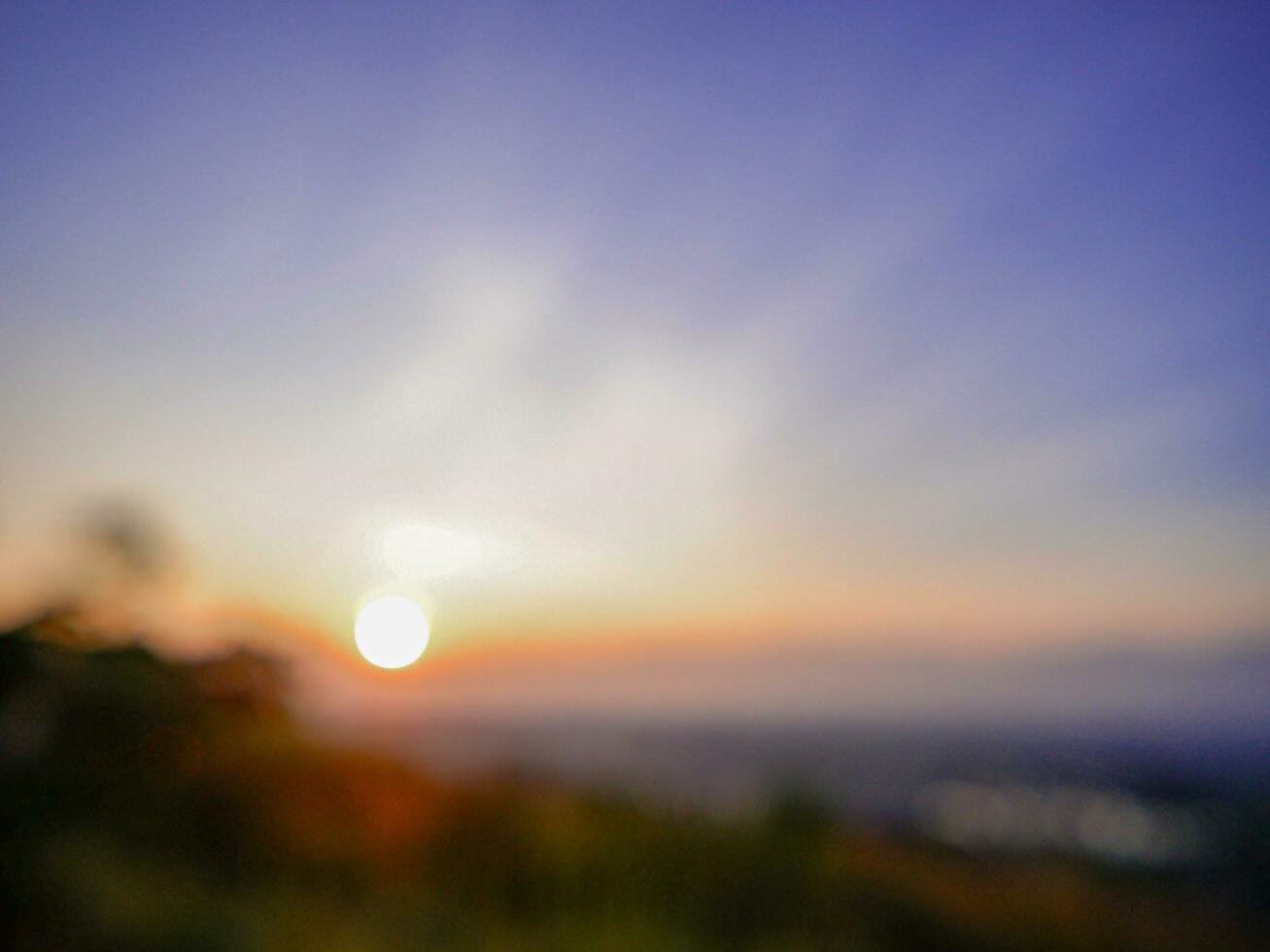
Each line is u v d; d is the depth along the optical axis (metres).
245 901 7.57
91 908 6.62
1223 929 10.77
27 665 7.17
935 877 10.77
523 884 8.79
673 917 8.41
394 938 7.26
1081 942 9.41
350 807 9.46
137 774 8.39
